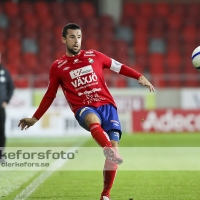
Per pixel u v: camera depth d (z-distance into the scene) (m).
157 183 29.44
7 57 95.31
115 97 81.81
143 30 104.69
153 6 109.81
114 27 104.31
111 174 21.55
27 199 24.23
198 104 82.88
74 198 24.58
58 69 23.61
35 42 99.31
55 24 103.94
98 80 23.55
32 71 92.19
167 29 105.88
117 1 105.44
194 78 91.38
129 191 26.67
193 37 103.94
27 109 74.44
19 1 112.50
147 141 62.75
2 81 39.50
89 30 102.62
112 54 99.50
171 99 82.75
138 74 23.78
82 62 23.56
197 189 27.17
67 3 108.69
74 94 23.45
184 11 109.94
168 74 95.94
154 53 100.06
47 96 24.02
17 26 101.69
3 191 26.73
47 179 31.23
